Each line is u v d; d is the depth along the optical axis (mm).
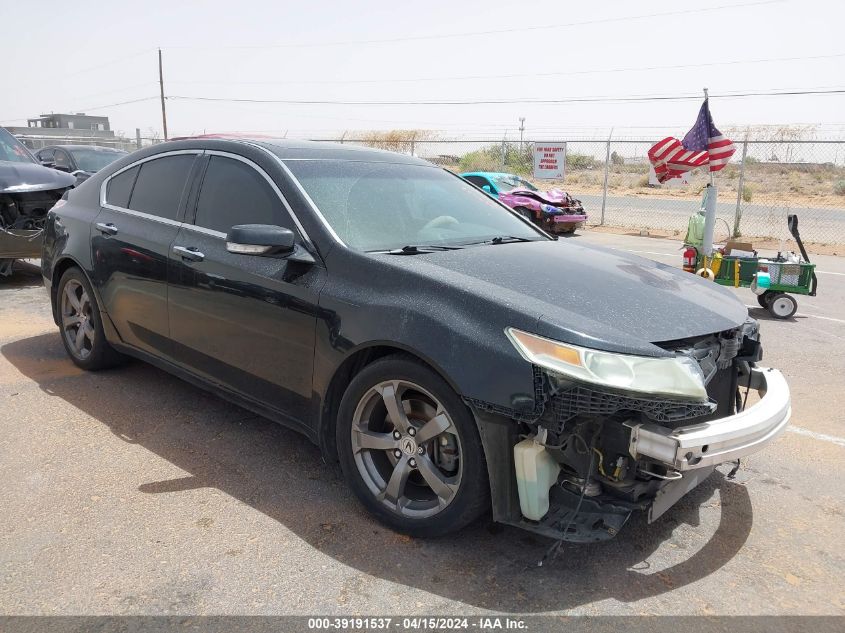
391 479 2883
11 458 3479
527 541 2875
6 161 8055
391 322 2762
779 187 37531
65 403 4227
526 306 2584
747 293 9312
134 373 4812
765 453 3896
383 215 3459
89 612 2352
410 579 2592
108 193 4555
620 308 2742
